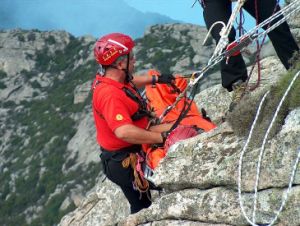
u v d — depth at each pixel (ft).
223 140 18.06
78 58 484.33
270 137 16.33
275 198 15.74
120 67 19.10
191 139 18.95
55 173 344.08
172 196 18.70
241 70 21.03
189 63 377.30
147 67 386.32
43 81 478.18
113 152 19.69
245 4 20.66
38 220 309.63
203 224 17.60
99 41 19.19
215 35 20.53
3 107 460.14
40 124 409.69
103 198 29.94
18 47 524.11
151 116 19.80
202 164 18.04
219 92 29.43
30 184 350.64
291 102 16.46
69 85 439.22
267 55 29.91
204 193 17.79
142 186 19.70
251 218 16.26
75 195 309.22
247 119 17.46
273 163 15.98
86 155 345.92
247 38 18.88
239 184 16.43
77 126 380.58
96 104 19.26
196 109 21.97
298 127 15.72
